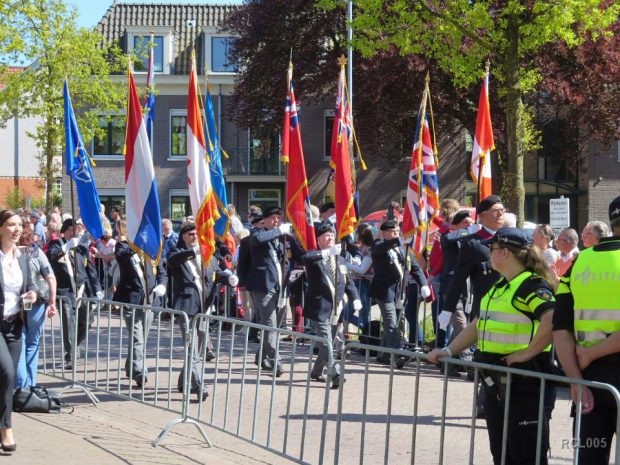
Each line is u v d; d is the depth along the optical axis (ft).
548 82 76.13
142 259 33.04
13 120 165.48
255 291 35.35
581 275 15.58
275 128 97.19
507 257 17.06
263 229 36.55
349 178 35.42
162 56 114.73
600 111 79.36
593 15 43.21
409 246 37.86
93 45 87.04
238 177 114.42
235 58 96.99
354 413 28.43
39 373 34.30
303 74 90.58
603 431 15.25
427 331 44.96
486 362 17.10
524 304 16.63
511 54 43.96
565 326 15.78
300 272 41.96
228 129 114.93
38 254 28.04
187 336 25.00
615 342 14.98
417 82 78.13
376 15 46.09
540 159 111.96
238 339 44.83
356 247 42.68
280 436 25.62
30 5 81.56
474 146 37.68
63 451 22.11
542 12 42.86
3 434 21.65
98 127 88.12
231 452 24.17
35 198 151.33
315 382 33.37
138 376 32.48
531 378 16.49
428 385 32.91
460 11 45.01
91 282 41.11
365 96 80.43
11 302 24.02
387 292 37.17
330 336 33.37
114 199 115.24
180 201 116.06
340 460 23.12
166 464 21.44
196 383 29.94
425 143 39.24
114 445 23.39
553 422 26.96
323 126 112.78
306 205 35.14
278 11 90.94
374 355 40.47
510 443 16.58
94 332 42.32
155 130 115.34
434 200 39.24
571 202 112.37
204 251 30.04
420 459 23.25
